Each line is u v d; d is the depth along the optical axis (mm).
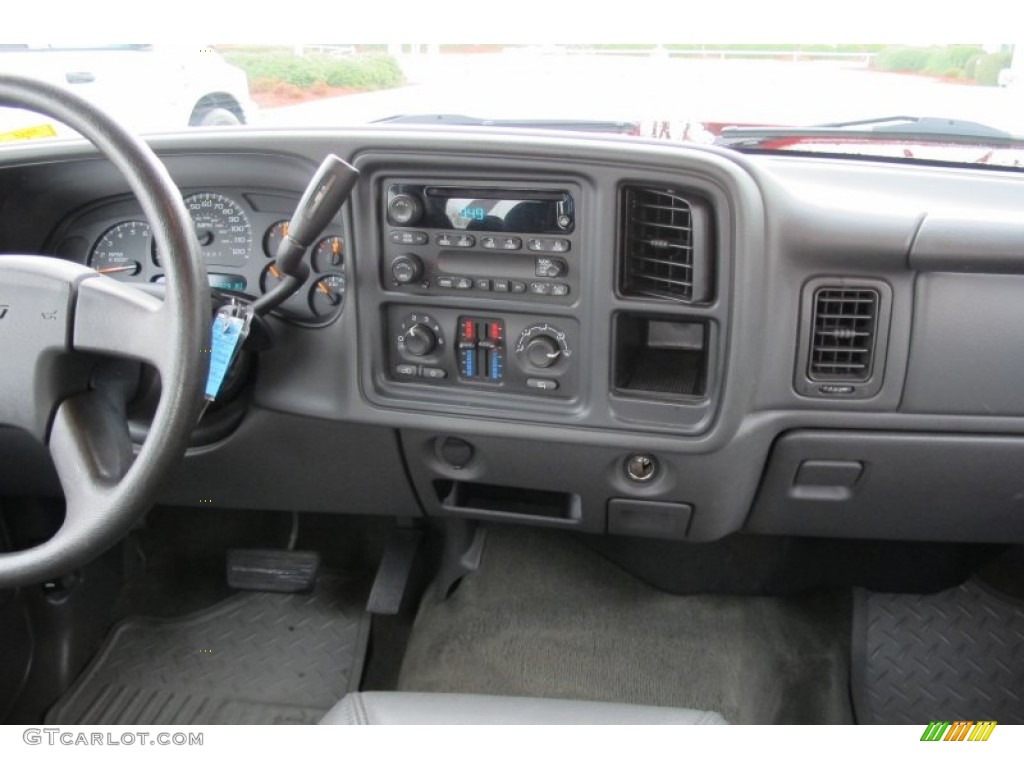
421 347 1342
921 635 1686
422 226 1292
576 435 1346
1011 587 1709
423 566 1868
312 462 1533
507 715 1002
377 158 1257
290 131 1292
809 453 1386
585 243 1243
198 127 1352
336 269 1390
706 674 1681
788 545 1806
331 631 1776
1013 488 1398
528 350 1320
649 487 1410
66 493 986
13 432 1463
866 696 1608
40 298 974
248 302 1398
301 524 1916
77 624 1692
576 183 1216
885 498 1441
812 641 1737
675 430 1310
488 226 1273
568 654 1729
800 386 1316
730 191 1161
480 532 1938
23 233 1502
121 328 956
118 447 1017
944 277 1261
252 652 1734
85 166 1406
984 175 1472
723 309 1225
